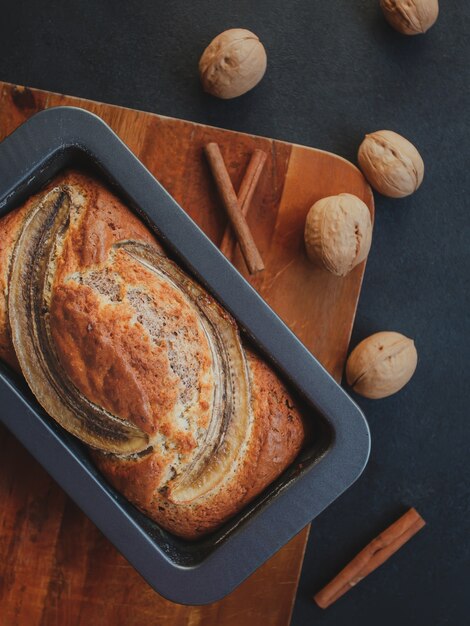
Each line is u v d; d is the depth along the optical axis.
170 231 0.47
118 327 0.47
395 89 0.63
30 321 0.48
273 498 0.48
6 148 0.47
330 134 0.62
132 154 0.47
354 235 0.56
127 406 0.47
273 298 0.57
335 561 0.63
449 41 0.63
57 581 0.57
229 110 0.62
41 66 0.61
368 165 0.59
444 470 0.63
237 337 0.48
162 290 0.48
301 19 0.62
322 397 0.47
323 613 0.64
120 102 0.61
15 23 0.61
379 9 0.62
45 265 0.48
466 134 0.63
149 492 0.48
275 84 0.62
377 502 0.63
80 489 0.47
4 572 0.57
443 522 0.64
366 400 0.63
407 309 0.63
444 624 0.64
